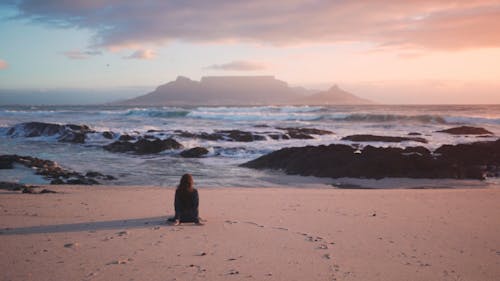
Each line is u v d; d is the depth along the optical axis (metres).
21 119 63.81
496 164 19.22
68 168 20.38
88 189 12.55
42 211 8.31
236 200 10.06
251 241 6.04
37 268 4.69
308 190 12.48
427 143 28.19
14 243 5.79
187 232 6.55
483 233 6.72
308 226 7.11
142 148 27.80
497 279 4.60
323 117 60.75
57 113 85.31
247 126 48.09
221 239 6.13
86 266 4.78
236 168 20.73
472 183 16.30
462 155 20.09
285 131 37.06
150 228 6.81
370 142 28.58
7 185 12.86
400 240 6.23
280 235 6.43
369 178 17.17
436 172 17.42
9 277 4.38
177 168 20.70
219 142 31.59
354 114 58.72
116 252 5.37
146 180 16.80
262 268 4.81
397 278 4.57
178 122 56.81
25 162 18.73
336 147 20.28
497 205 9.42
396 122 53.94
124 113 80.50
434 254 5.54
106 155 26.36
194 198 7.19
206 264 4.92
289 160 19.91
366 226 7.16
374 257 5.36
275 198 10.41
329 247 5.79
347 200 10.12
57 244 5.75
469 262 5.20
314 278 4.51
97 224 7.11
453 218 7.91
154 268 4.73
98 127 44.12
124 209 8.62
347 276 4.60
